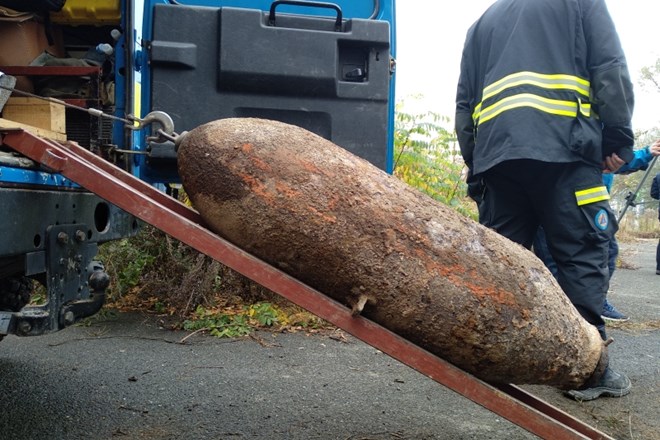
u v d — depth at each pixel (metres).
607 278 2.75
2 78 2.34
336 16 3.37
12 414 2.43
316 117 3.10
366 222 1.65
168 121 2.03
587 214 2.66
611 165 2.84
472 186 3.28
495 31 2.91
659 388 2.99
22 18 2.97
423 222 1.69
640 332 4.33
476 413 2.58
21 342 3.57
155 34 2.97
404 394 2.80
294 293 1.63
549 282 1.77
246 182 1.69
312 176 1.69
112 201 1.65
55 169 1.68
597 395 2.79
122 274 4.55
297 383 2.92
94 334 3.78
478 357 1.67
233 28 2.98
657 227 21.88
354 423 2.42
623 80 2.60
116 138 3.10
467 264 1.66
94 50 3.35
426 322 1.64
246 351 3.48
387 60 3.15
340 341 3.75
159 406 2.56
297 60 3.04
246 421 2.41
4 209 1.70
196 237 1.63
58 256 1.99
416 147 6.50
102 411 2.49
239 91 3.03
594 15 2.63
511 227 3.00
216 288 4.46
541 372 1.73
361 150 3.13
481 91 3.06
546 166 2.69
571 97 2.62
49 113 2.60
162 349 3.47
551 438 1.65
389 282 1.64
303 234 1.65
